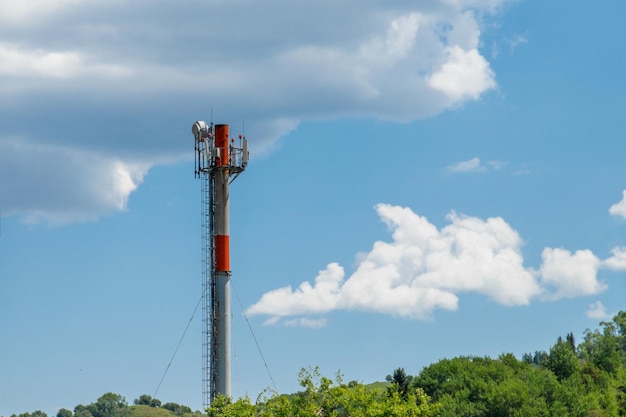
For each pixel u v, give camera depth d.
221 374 128.25
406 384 193.25
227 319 129.38
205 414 128.38
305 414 111.81
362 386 116.81
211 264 130.25
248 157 131.25
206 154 131.25
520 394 195.00
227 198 131.38
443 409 190.00
